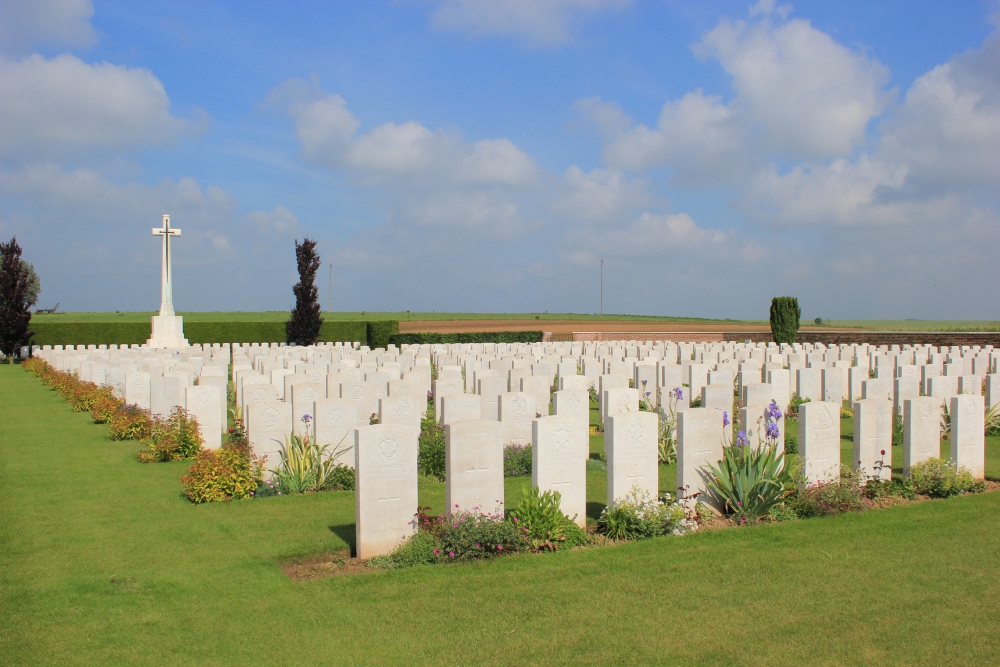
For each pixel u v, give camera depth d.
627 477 10.05
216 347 41.09
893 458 14.86
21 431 18.52
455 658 6.16
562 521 9.30
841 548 8.91
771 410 11.37
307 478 12.12
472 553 8.55
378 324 54.75
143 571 8.25
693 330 70.94
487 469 9.38
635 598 7.38
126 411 17.84
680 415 10.37
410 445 8.91
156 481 12.92
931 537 9.33
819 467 11.20
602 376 19.44
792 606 7.17
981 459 12.66
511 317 112.69
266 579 7.98
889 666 5.98
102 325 52.38
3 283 44.53
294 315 53.53
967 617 6.90
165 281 40.81
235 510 10.94
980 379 19.20
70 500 11.55
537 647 6.34
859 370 22.72
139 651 6.29
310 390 15.68
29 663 6.06
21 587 7.75
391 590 7.62
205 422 15.27
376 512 8.75
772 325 47.50
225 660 6.14
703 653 6.22
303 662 6.11
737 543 9.12
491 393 18.84
